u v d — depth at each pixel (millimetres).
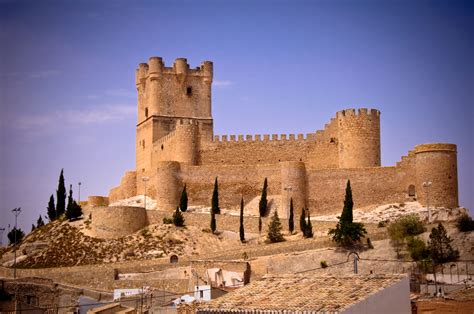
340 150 154375
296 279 54688
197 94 173375
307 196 148875
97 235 143250
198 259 126062
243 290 54531
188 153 161125
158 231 142000
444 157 141375
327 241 123312
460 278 96688
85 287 108125
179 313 60094
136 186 166000
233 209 152500
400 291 50562
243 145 162375
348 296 49188
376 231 126812
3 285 104750
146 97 175000
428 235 119875
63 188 168000
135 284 115938
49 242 144000
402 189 145375
